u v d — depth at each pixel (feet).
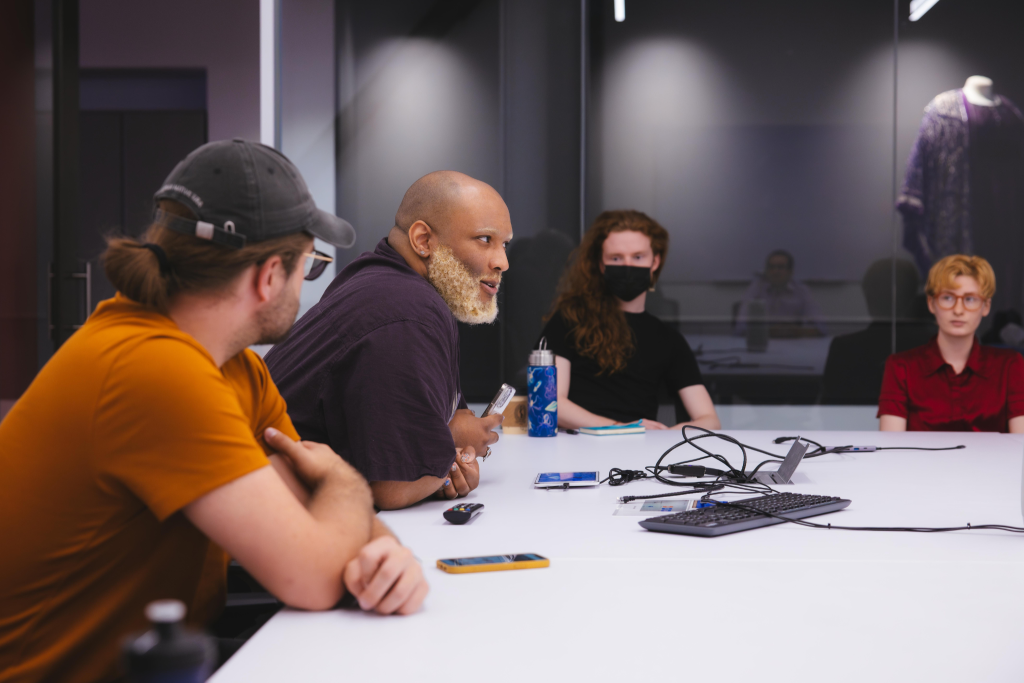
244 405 3.01
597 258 8.76
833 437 6.22
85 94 13.70
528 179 11.69
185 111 13.70
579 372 8.53
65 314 11.13
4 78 11.21
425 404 3.64
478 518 3.45
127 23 12.83
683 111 11.66
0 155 11.21
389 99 11.58
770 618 2.18
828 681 1.79
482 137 11.65
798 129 11.62
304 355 3.92
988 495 3.89
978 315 7.97
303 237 2.64
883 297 11.65
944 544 2.96
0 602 2.39
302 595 2.26
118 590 2.43
